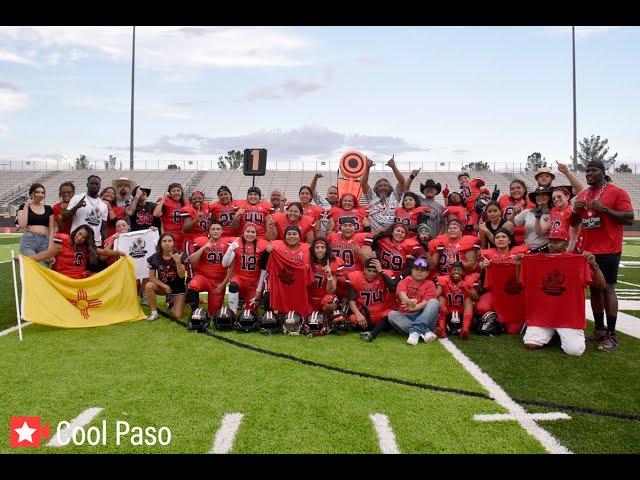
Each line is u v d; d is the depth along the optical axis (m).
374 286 6.12
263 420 3.48
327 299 6.13
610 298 5.45
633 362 4.93
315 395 3.94
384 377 4.39
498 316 6.16
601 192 5.48
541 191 6.16
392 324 5.90
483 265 6.15
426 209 7.75
